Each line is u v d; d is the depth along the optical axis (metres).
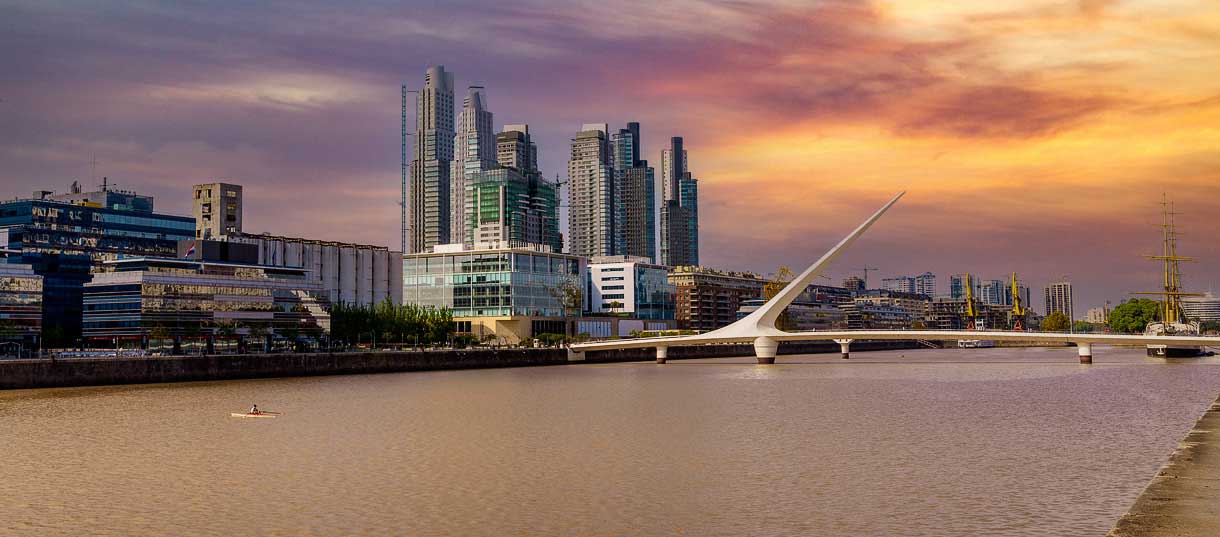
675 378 163.88
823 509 54.44
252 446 79.25
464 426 92.06
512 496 58.59
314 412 105.31
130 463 71.31
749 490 59.75
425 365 190.25
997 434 83.50
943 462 68.94
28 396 124.62
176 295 182.88
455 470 67.31
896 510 53.97
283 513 54.84
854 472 65.31
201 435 86.25
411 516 53.84
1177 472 53.25
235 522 53.00
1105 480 61.78
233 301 191.38
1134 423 90.88
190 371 152.25
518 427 91.12
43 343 187.38
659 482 62.50
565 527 51.34
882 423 92.00
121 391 132.88
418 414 103.00
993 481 61.69
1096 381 148.62
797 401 115.94
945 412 101.62
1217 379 151.25
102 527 52.34
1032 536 48.31
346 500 57.94
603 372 185.50
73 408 109.38
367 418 99.25
